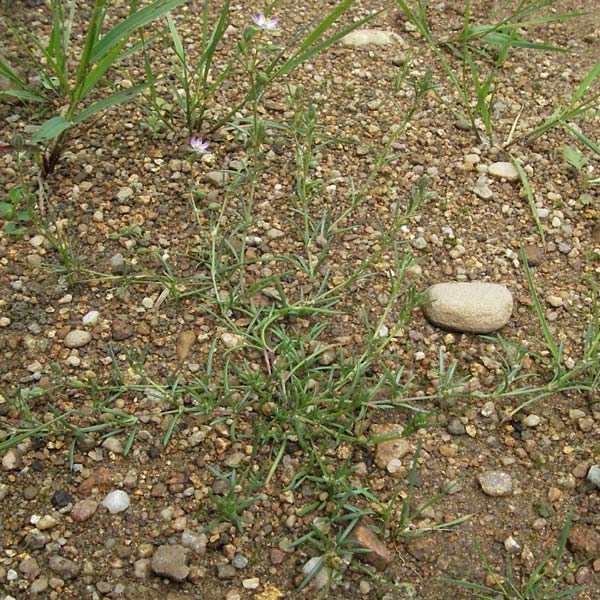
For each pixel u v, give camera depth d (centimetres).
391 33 40
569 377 28
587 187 35
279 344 27
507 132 36
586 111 37
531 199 33
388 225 32
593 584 24
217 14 39
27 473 25
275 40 38
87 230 31
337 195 33
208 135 34
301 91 32
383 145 35
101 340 28
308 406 26
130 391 27
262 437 26
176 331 28
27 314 28
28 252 30
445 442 27
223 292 29
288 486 25
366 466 26
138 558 24
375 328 29
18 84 34
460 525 25
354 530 24
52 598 23
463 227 32
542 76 39
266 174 33
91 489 25
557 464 26
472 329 29
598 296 31
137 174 33
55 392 26
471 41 40
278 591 23
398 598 23
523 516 25
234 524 24
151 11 31
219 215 31
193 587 23
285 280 30
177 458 25
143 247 30
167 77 36
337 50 39
